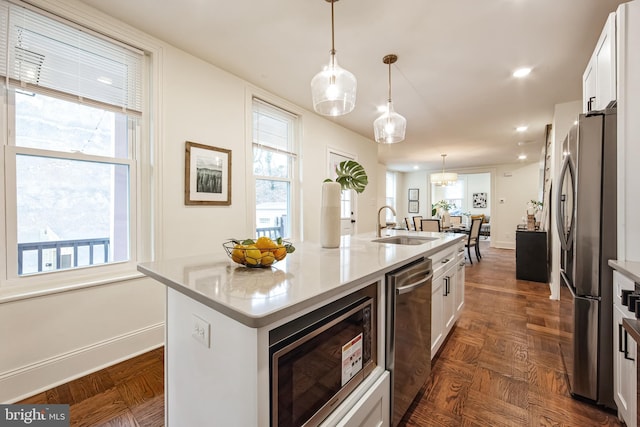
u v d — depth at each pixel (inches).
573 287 69.9
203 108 103.0
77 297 75.6
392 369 52.7
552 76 111.7
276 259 48.7
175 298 44.6
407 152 257.6
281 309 30.6
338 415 40.8
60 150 75.3
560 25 81.0
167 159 93.3
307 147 153.9
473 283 170.2
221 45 93.9
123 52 85.2
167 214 93.4
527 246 176.9
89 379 74.0
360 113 157.0
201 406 39.1
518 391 69.7
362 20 80.0
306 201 152.9
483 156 276.4
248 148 119.8
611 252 60.9
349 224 192.4
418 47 93.0
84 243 80.0
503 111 150.8
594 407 63.7
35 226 71.9
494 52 95.4
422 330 64.9
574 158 66.3
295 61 103.4
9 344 65.7
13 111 68.4
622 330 54.6
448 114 156.0
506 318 116.2
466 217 423.8
